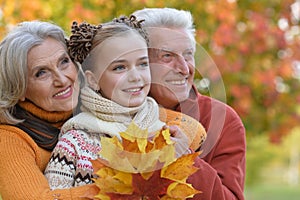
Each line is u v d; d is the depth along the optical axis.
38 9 4.22
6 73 2.54
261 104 5.79
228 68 5.08
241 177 2.86
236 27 5.19
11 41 2.54
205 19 4.88
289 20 5.58
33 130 2.59
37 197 2.37
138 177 2.24
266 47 5.40
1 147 2.53
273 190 12.55
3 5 4.17
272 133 5.96
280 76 5.69
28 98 2.61
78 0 4.29
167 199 2.27
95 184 2.31
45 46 2.54
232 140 2.89
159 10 2.76
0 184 2.49
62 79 2.55
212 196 2.57
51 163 2.46
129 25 2.52
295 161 17.77
